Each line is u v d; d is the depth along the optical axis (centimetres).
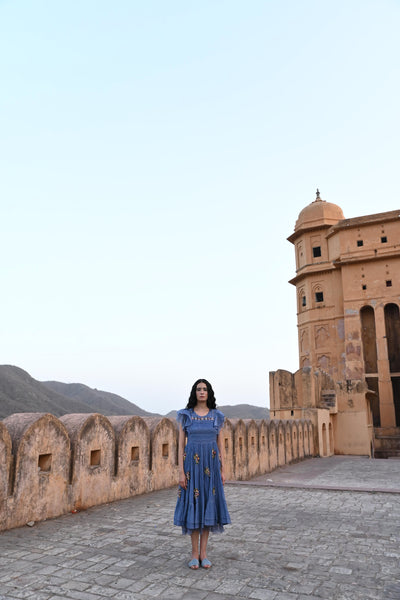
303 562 478
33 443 648
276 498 877
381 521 673
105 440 800
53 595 384
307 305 4334
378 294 3847
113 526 626
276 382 2747
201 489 471
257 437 1572
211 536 582
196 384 512
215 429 496
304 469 1745
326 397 2711
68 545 532
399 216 3825
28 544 534
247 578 430
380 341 3750
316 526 640
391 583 418
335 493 938
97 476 772
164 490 948
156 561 477
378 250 3906
